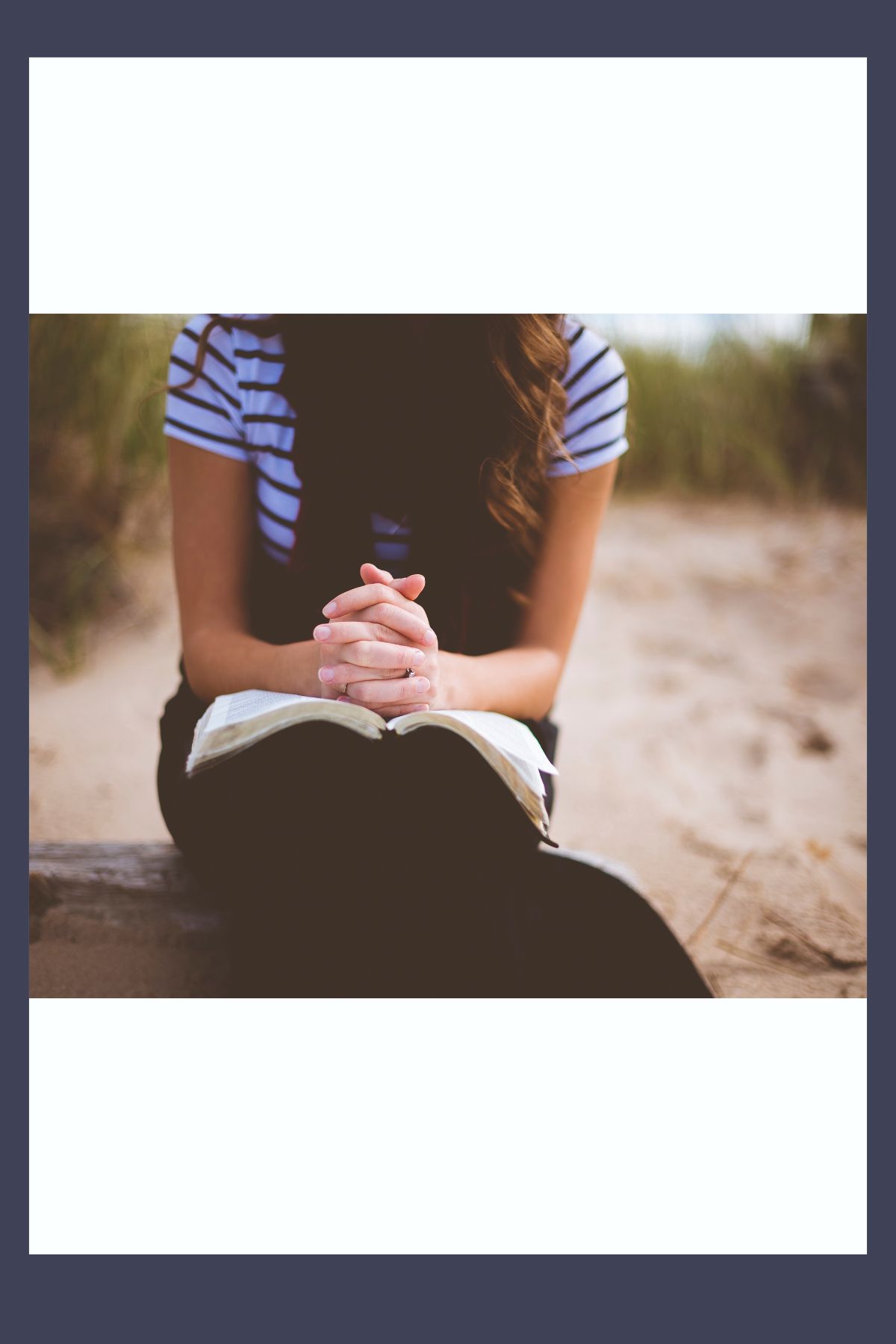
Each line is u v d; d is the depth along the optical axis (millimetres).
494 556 1153
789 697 2453
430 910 995
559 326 1143
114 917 1235
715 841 1868
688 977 1192
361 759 946
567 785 2086
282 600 1154
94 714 2258
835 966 1498
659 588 2961
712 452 3555
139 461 2688
